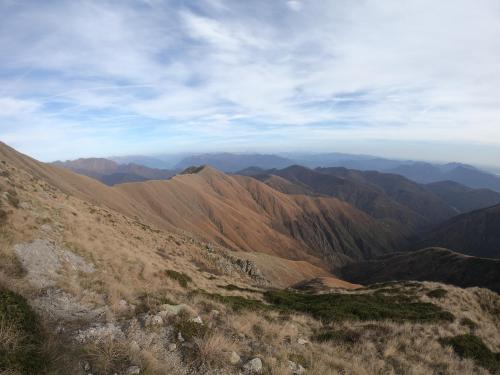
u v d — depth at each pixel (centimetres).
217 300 1647
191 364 792
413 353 1434
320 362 1035
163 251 3772
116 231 3080
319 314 2089
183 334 894
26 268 1179
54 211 2112
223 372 796
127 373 666
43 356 637
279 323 1520
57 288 1075
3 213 1566
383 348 1424
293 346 1148
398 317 2139
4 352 598
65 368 638
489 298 3159
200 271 3403
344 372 1052
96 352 704
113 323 891
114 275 1528
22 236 1460
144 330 875
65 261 1442
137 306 1038
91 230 2211
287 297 2872
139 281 1628
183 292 1608
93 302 1037
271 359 919
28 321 725
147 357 729
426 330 1788
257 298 2641
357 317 2058
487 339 1939
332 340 1458
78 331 802
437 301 2808
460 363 1436
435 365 1378
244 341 1039
